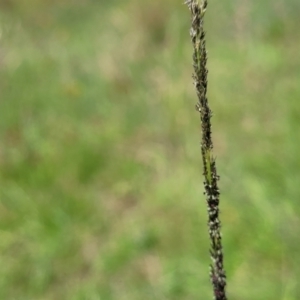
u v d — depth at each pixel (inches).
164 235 135.1
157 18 232.8
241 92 181.5
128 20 242.2
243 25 216.7
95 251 136.3
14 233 141.9
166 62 203.5
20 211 147.4
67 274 132.0
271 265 115.5
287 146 144.0
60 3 279.1
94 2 279.0
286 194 127.3
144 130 177.2
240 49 204.8
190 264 123.1
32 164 163.9
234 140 158.2
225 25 219.9
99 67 208.5
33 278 130.6
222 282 46.9
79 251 136.9
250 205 128.2
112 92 196.1
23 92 197.8
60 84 199.6
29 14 272.1
